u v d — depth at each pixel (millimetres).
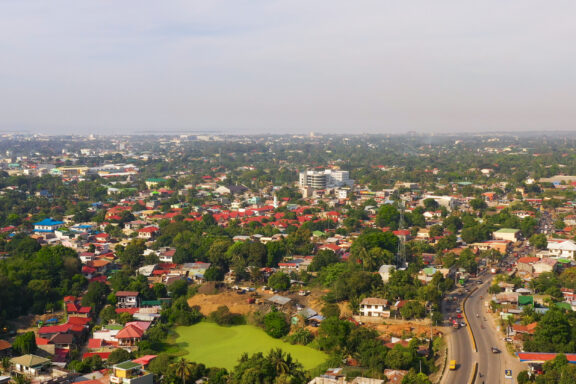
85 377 147375
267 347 183500
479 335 179750
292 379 143000
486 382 145875
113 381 142000
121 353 162250
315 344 181125
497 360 159875
